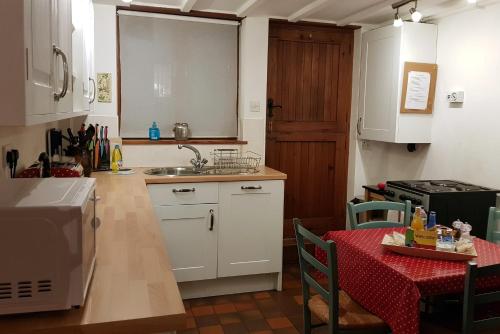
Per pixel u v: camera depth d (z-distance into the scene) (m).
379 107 3.79
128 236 1.63
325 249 1.94
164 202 3.01
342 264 2.25
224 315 2.94
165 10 3.49
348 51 4.17
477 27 3.19
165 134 3.70
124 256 1.42
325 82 4.15
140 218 1.90
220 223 3.15
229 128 3.88
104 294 1.14
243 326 2.79
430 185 3.24
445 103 3.51
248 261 3.26
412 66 3.51
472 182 3.27
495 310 2.03
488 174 3.14
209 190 3.09
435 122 3.61
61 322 0.99
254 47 3.70
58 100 1.33
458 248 2.04
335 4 3.33
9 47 0.90
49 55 1.18
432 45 3.57
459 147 3.38
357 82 4.15
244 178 3.16
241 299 3.20
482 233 3.05
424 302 2.30
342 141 4.28
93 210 1.27
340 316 2.04
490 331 1.94
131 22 3.50
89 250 1.18
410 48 3.51
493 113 3.08
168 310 1.06
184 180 3.02
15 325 0.98
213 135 3.84
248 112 3.76
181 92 3.70
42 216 0.97
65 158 2.60
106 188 2.58
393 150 4.18
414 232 2.09
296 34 3.99
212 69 3.76
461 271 1.84
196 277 3.15
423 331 1.90
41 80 1.10
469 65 3.27
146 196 2.37
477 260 1.99
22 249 0.98
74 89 1.81
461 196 2.98
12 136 1.77
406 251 2.03
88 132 3.07
